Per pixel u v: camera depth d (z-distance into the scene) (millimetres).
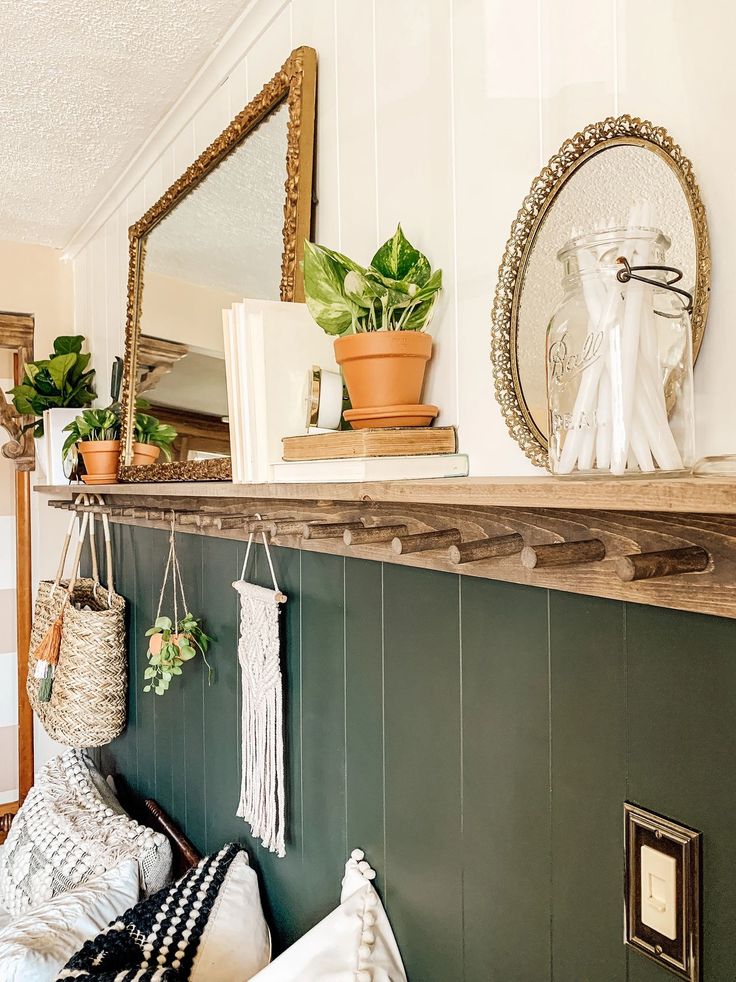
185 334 1565
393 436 784
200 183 1502
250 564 1333
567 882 721
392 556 910
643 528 602
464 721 850
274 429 950
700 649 592
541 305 740
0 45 1375
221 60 1429
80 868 1545
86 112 1665
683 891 605
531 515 714
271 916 1296
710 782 587
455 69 868
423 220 927
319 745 1141
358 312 858
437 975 905
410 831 946
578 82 712
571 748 713
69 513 2805
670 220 616
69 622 1915
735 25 571
